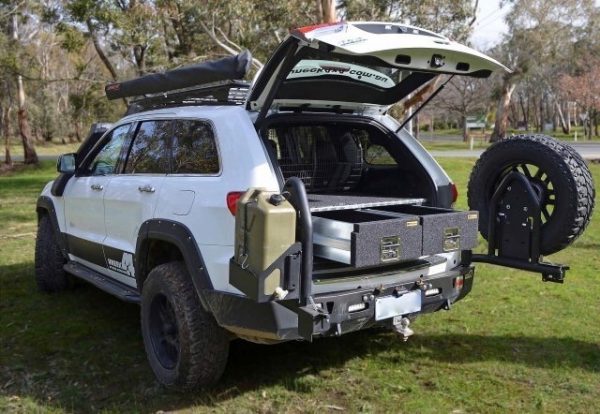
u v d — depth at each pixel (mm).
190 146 4109
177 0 17594
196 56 19656
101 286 4898
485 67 4051
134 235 4457
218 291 3635
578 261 7562
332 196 4594
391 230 3592
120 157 4918
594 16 44125
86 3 17266
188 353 3744
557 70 59188
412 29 3855
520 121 87000
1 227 10836
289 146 4672
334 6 14492
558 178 4109
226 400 3873
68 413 3727
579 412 3674
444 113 71250
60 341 4918
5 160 34469
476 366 4344
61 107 54375
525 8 41500
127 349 4742
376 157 4863
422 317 5398
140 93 5121
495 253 4578
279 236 3252
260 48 17266
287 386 4062
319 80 4051
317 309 3377
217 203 3682
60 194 5664
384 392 3959
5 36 21984
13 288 6492
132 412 3723
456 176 20359
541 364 4355
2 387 4098
